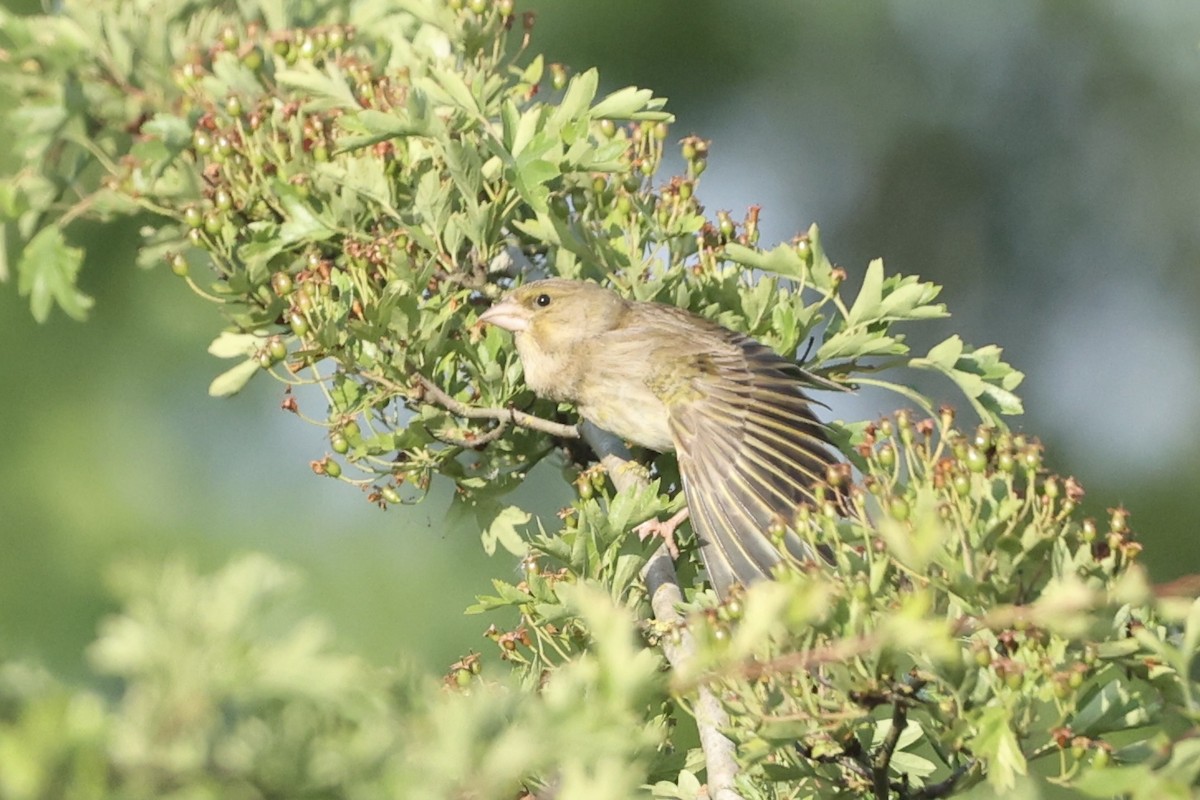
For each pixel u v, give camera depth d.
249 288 10.25
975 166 20.48
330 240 10.69
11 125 10.45
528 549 10.49
